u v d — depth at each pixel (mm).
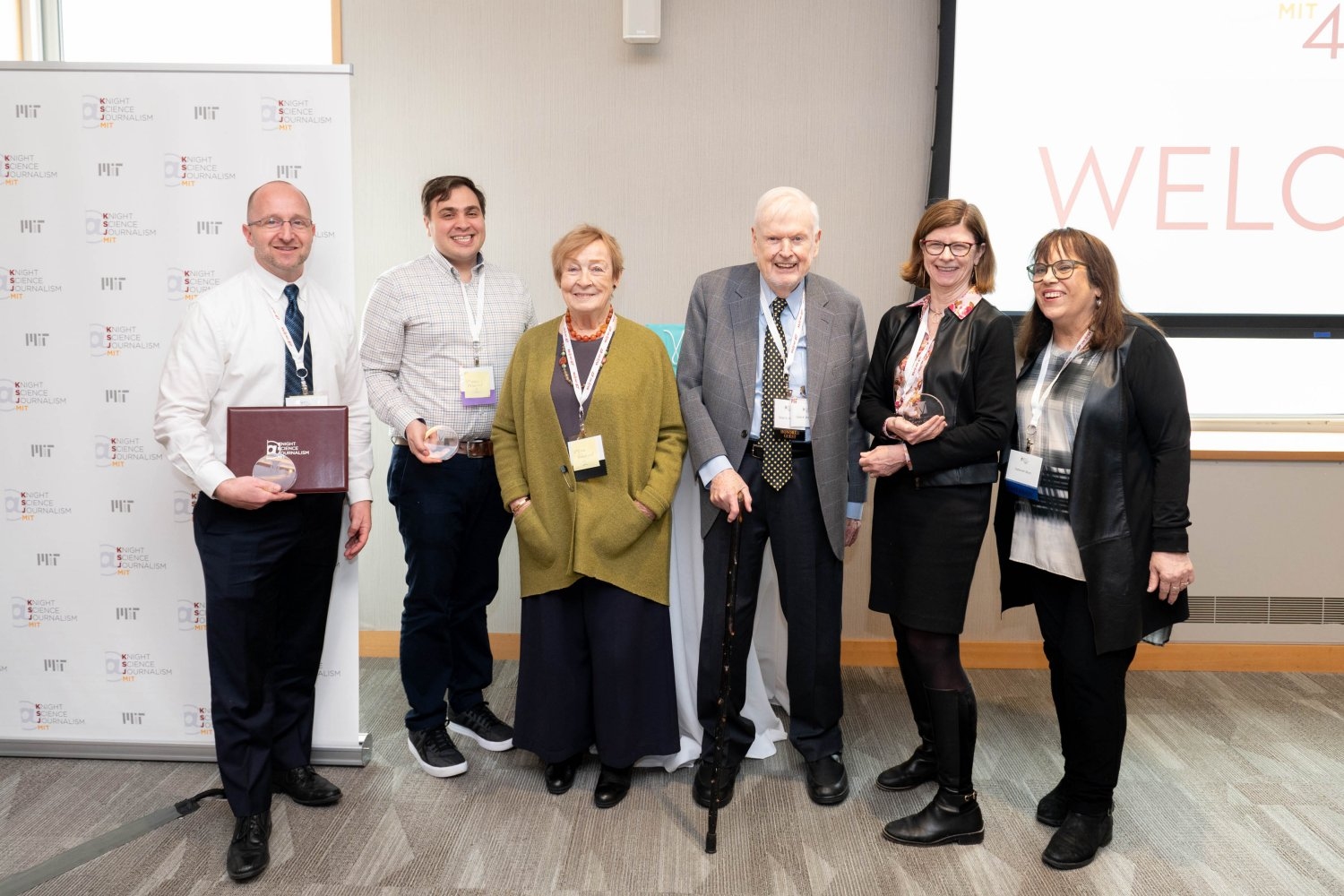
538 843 2238
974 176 3324
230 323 2154
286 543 2178
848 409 2391
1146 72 3277
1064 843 2178
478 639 2799
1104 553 2049
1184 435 2039
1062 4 3244
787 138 3338
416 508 2529
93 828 2289
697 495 2516
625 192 3371
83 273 2467
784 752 2740
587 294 2314
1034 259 2125
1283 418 3480
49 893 2018
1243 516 3393
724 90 3322
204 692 2605
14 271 2467
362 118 3355
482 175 3377
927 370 2211
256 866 2078
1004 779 2600
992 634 3523
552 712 2418
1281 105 3283
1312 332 3373
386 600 3545
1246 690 3268
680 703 2623
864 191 3357
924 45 3295
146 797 2443
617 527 2305
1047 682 3357
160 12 3379
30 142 2434
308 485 2139
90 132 2428
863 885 2084
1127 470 2059
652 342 2416
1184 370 3482
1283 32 3252
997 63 3273
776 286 2312
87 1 3381
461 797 2457
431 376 2521
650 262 3404
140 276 2463
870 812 2398
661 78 3320
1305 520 3393
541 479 2359
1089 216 3346
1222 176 3320
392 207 3398
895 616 2277
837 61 3305
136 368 2490
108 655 2596
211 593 2133
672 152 3352
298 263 2211
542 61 3318
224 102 2422
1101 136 3307
